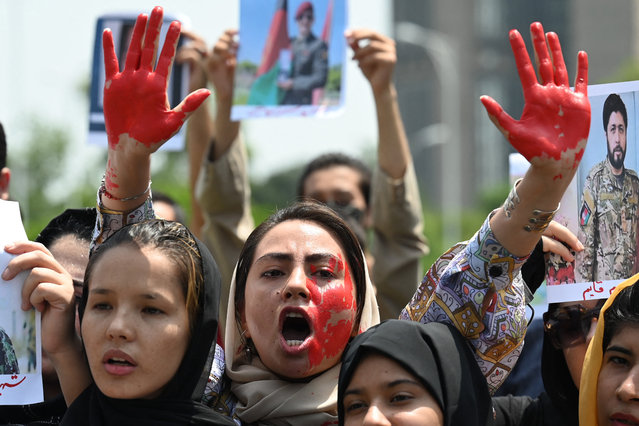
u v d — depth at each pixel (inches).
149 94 161.3
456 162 1701.5
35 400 173.8
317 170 304.2
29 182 1216.8
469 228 1409.9
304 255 177.9
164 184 1195.9
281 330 175.3
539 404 197.5
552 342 189.6
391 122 272.1
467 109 2089.1
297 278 175.2
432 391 156.8
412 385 157.0
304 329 181.3
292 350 174.1
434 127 2054.6
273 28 275.7
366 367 159.9
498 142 2079.2
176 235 169.3
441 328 164.6
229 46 294.2
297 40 274.4
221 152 281.4
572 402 191.0
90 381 175.8
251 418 174.9
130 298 161.6
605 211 183.6
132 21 281.1
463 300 168.2
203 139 311.3
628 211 182.5
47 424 183.8
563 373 191.3
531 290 185.9
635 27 1939.0
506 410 196.5
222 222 277.0
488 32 2112.5
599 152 184.9
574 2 1996.8
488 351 169.5
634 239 181.9
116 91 162.1
